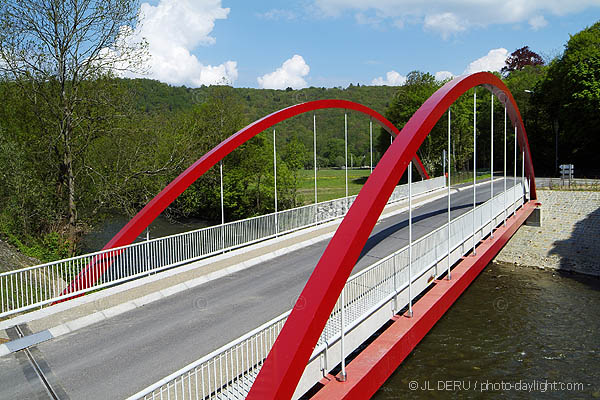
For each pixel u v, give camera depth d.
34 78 18.28
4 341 8.43
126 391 6.66
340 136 96.31
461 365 12.70
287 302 10.25
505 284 20.95
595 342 14.23
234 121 34.44
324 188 56.12
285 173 34.97
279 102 118.56
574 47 40.47
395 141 8.88
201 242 13.76
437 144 46.03
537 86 46.97
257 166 35.28
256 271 13.00
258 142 36.06
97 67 18.67
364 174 75.69
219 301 10.49
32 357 7.84
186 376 6.82
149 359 7.65
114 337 8.61
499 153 54.06
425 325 10.30
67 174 19.17
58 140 19.25
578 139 40.91
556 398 11.07
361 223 7.09
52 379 7.08
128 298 10.55
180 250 13.02
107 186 19.64
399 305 10.25
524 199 26.45
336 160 91.81
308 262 13.82
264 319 9.27
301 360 5.98
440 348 13.85
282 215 17.33
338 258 6.73
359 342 8.49
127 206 20.23
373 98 126.94
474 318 16.47
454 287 12.16
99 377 7.10
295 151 36.03
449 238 12.45
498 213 18.66
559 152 46.00
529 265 24.09
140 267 11.94
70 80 19.12
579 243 24.30
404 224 19.39
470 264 13.93
